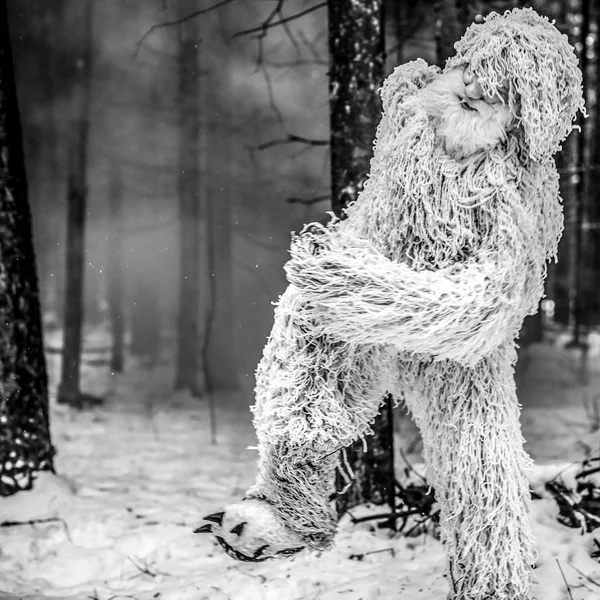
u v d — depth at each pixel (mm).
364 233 3303
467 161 3102
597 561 4418
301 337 3141
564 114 3064
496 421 3309
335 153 5605
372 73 5523
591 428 9969
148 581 4871
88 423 12633
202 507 6680
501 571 3318
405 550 5004
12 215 6363
